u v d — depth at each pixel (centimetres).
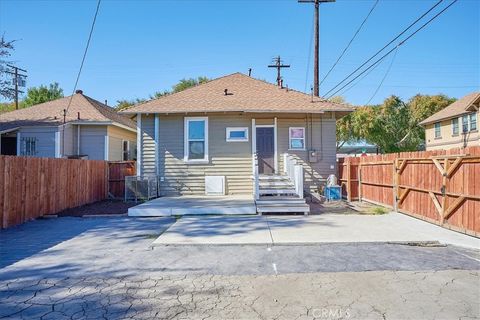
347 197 1346
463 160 712
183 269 511
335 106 1410
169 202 1140
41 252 609
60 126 1706
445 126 2891
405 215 966
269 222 876
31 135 1719
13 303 392
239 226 823
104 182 1434
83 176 1251
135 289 433
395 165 1034
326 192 1330
